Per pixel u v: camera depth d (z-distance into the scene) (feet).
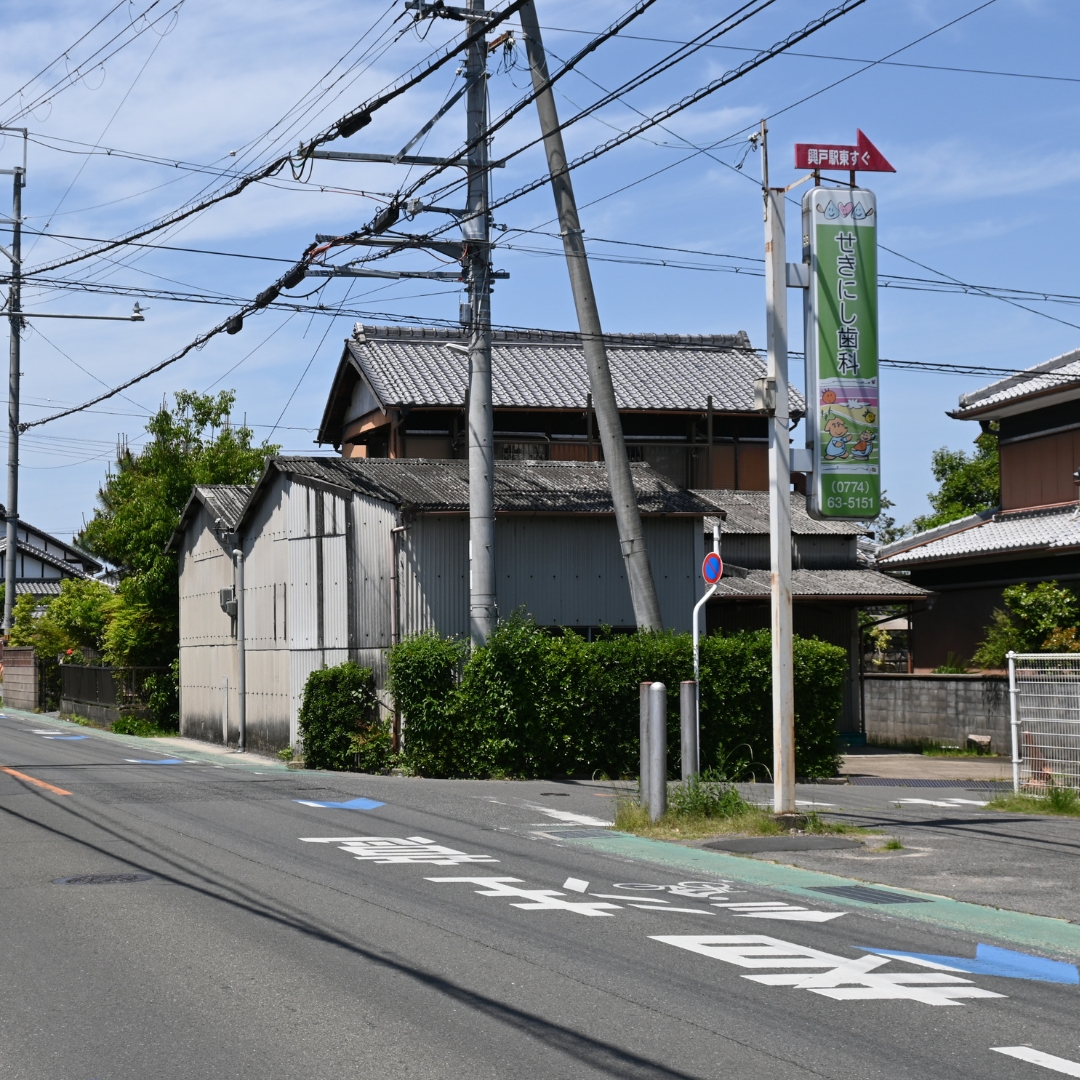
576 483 80.43
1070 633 81.97
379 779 64.28
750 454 110.42
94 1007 20.94
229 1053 18.40
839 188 44.88
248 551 89.25
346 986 22.20
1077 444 93.81
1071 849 39.47
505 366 109.50
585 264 66.18
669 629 70.69
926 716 93.56
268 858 36.78
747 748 67.92
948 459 154.81
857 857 37.86
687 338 120.88
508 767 65.82
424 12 60.75
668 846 40.27
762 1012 20.68
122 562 127.75
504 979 22.71
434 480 77.41
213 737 96.78
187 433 123.13
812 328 44.52
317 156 56.65
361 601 73.97
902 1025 20.03
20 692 155.12
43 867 35.27
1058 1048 18.93
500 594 73.97
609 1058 18.19
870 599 90.27
